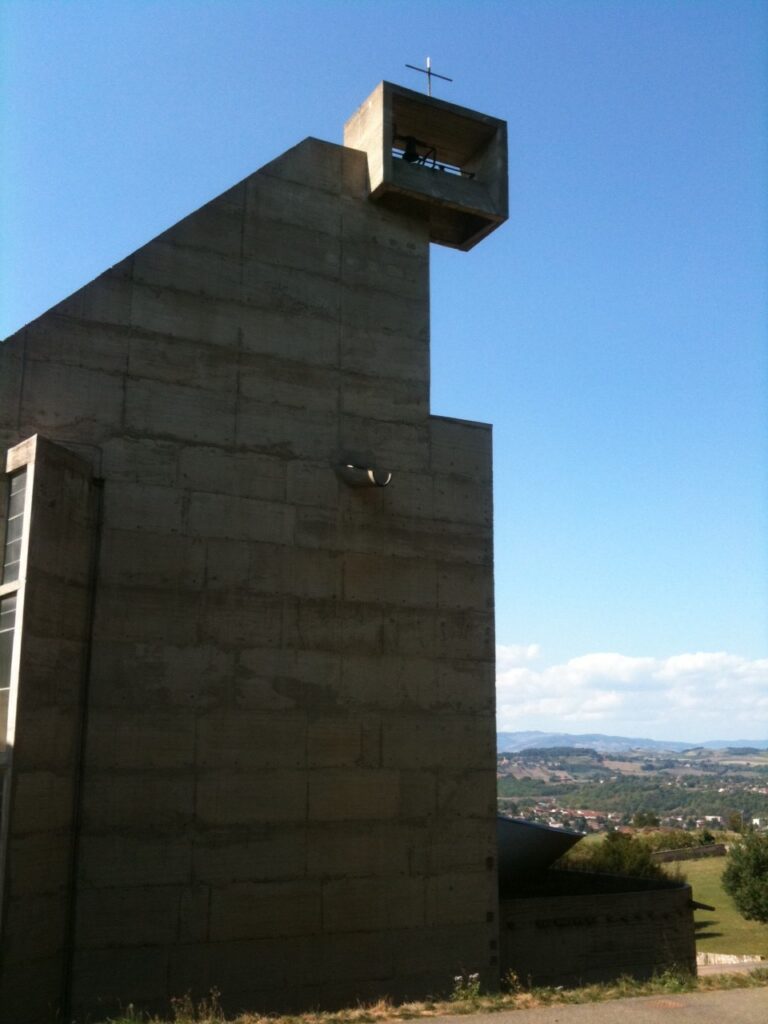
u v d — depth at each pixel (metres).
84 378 18.89
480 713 21.48
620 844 50.19
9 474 17.38
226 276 20.75
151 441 19.27
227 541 19.59
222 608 19.25
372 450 21.59
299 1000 18.39
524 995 12.84
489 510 22.72
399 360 22.38
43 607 16.50
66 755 17.05
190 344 20.05
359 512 21.11
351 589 20.66
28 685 15.89
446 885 20.22
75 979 16.66
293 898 18.73
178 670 18.61
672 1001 12.11
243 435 20.20
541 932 21.86
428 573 21.59
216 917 18.00
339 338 21.77
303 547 20.33
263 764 19.00
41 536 16.52
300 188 22.06
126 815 17.62
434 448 22.34
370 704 20.31
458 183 23.98
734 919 54.81
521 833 26.19
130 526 18.75
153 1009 17.16
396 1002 19.17
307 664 19.84
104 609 18.19
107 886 17.22
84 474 18.16
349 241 22.41
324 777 19.53
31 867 15.83
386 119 22.69
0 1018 14.94
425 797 20.45
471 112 24.12
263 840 18.70
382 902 19.53
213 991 17.69
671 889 24.47
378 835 19.80
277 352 20.95
